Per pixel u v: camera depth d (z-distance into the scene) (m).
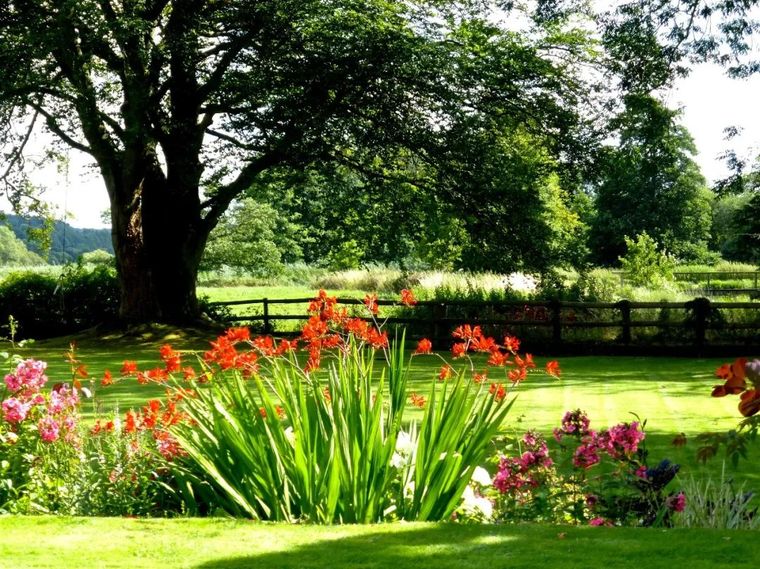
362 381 4.86
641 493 4.93
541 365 16.69
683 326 18.77
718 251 76.62
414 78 20.67
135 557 3.57
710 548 3.47
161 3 20.44
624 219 66.25
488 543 3.68
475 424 5.03
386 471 4.55
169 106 22.05
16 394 5.60
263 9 19.69
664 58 20.64
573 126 21.83
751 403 3.12
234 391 5.12
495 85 21.12
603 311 19.67
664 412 10.56
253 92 20.20
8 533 4.00
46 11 18.38
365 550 3.61
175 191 22.08
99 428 5.75
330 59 20.27
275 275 55.06
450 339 20.38
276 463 4.68
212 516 4.71
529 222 21.95
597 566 3.29
